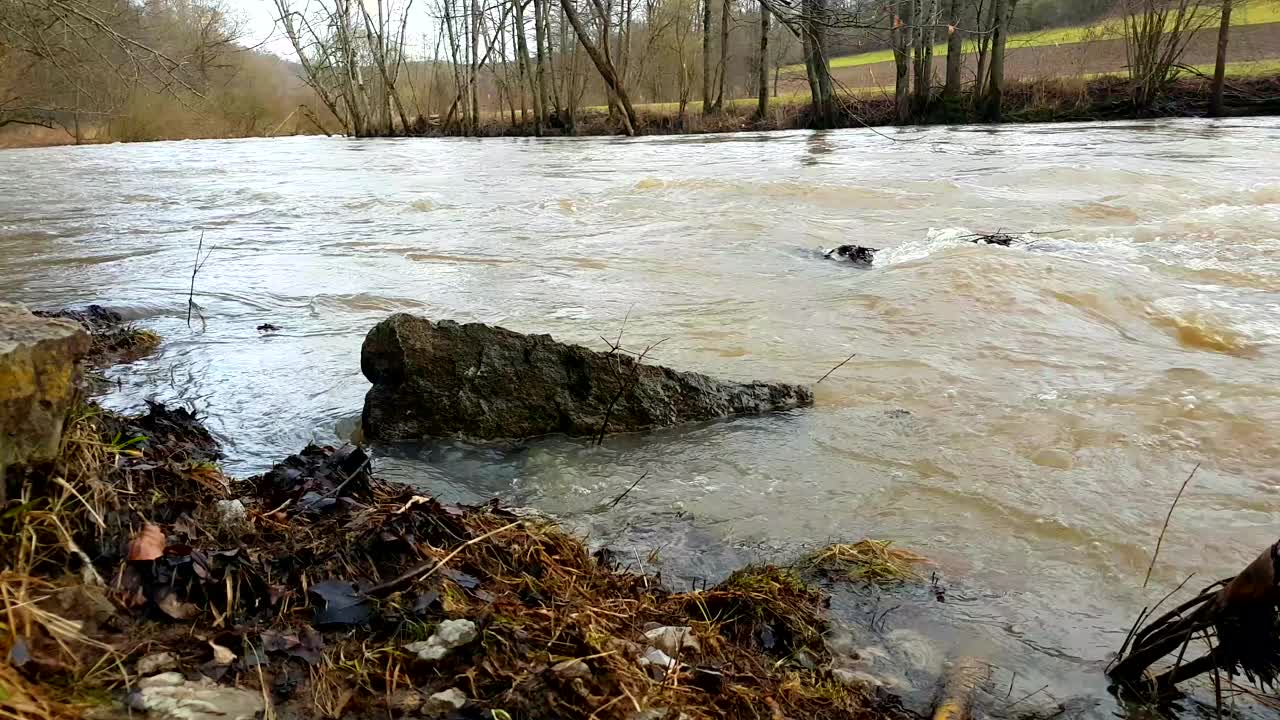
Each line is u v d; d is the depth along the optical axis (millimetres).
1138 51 34281
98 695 2188
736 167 19266
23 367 2656
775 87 41906
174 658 2377
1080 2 41625
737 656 2943
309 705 2334
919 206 13031
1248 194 12609
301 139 49094
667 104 46250
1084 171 15250
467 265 9773
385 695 2412
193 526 3031
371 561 3055
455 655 2590
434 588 2920
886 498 4215
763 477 4496
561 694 2445
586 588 3215
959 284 7859
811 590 3367
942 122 35844
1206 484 4254
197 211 15398
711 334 6969
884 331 6992
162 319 7734
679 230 11680
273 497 3672
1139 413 5168
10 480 2660
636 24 44594
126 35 9938
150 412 4859
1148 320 7207
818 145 25953
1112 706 2768
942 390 5684
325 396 5723
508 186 17531
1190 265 8766
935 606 3303
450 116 46062
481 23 44438
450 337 5230
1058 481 4324
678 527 3982
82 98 14500
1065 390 5621
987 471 4465
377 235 12078
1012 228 11297
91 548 2678
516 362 5227
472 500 4270
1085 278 7965
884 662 2975
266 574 2865
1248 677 2684
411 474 4613
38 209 16141
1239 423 4961
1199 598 2752
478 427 5121
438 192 16906
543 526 3613
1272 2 41031
